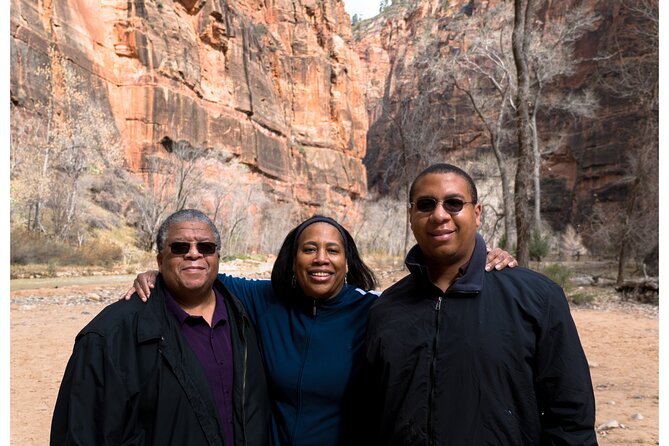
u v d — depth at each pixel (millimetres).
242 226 47531
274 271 2486
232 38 65500
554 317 1808
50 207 31734
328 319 2387
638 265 22156
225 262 35656
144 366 1966
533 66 25109
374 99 116125
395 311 1987
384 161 90438
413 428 1810
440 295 1918
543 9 67438
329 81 86750
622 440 3980
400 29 121125
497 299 1870
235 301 2250
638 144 27078
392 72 110375
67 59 40344
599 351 7980
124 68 47781
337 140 85812
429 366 1848
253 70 70812
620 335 9367
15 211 28344
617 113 57375
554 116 64812
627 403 5109
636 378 6281
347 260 2650
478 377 1777
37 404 5172
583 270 27234
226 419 2061
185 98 51719
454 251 1925
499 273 1949
